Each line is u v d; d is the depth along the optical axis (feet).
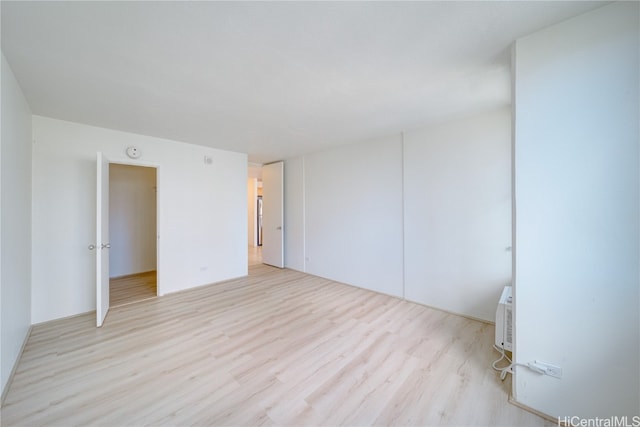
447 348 7.48
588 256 4.56
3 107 5.55
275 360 6.85
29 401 5.32
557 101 4.76
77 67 5.92
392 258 11.96
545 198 4.91
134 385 5.83
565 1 4.20
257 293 12.44
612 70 4.31
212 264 14.03
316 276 15.64
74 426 4.71
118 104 8.04
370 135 11.86
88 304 9.96
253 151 15.12
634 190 4.20
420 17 4.45
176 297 11.81
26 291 7.88
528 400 5.18
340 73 6.31
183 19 4.41
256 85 6.86
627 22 4.18
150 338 7.99
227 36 4.89
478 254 9.35
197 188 13.38
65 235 9.45
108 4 4.04
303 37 4.96
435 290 10.49
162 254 12.11
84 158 9.91
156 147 11.91
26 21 4.38
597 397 4.54
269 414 5.04
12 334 6.28
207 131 11.00
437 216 10.36
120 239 15.71
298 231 16.89
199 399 5.42
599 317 4.49
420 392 5.67
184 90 7.11
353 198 13.52
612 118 4.33
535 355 5.08
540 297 5.00
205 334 8.27
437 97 7.75
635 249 4.21
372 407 5.24
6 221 5.86
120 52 5.36
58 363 6.65
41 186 8.93
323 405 5.28
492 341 7.88
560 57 4.71
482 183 9.21
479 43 5.23
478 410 5.18
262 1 4.02
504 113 8.71
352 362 6.77
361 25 4.63
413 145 11.02
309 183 15.99
